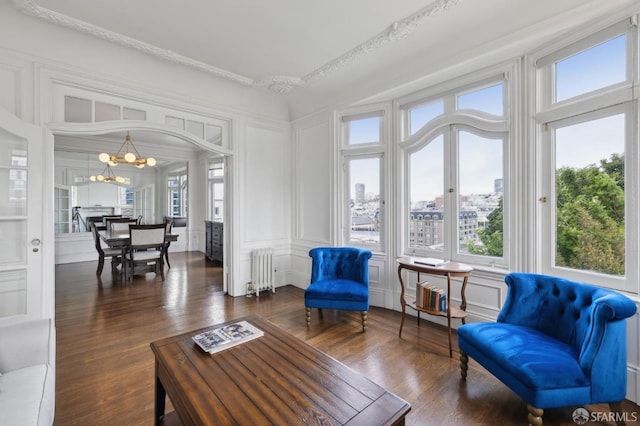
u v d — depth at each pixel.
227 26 2.66
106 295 4.16
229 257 4.22
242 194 4.19
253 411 1.16
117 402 1.90
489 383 2.11
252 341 1.76
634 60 1.96
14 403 1.20
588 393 1.55
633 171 2.00
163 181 9.04
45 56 2.70
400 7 2.41
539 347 1.74
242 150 4.18
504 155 2.80
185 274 5.45
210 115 3.88
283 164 4.64
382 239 3.77
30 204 2.56
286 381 1.36
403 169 3.59
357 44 2.96
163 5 2.37
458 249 3.16
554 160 2.47
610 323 1.56
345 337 2.86
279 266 4.62
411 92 3.47
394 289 3.63
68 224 7.23
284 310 3.60
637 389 1.89
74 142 6.18
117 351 2.56
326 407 1.19
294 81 3.73
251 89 4.07
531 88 2.56
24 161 2.55
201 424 1.09
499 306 2.78
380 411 1.17
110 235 5.46
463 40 2.73
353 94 3.79
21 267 2.53
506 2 2.31
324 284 3.19
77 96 2.95
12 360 1.49
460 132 3.14
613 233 2.13
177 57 3.16
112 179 6.66
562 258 2.43
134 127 3.26
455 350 2.59
